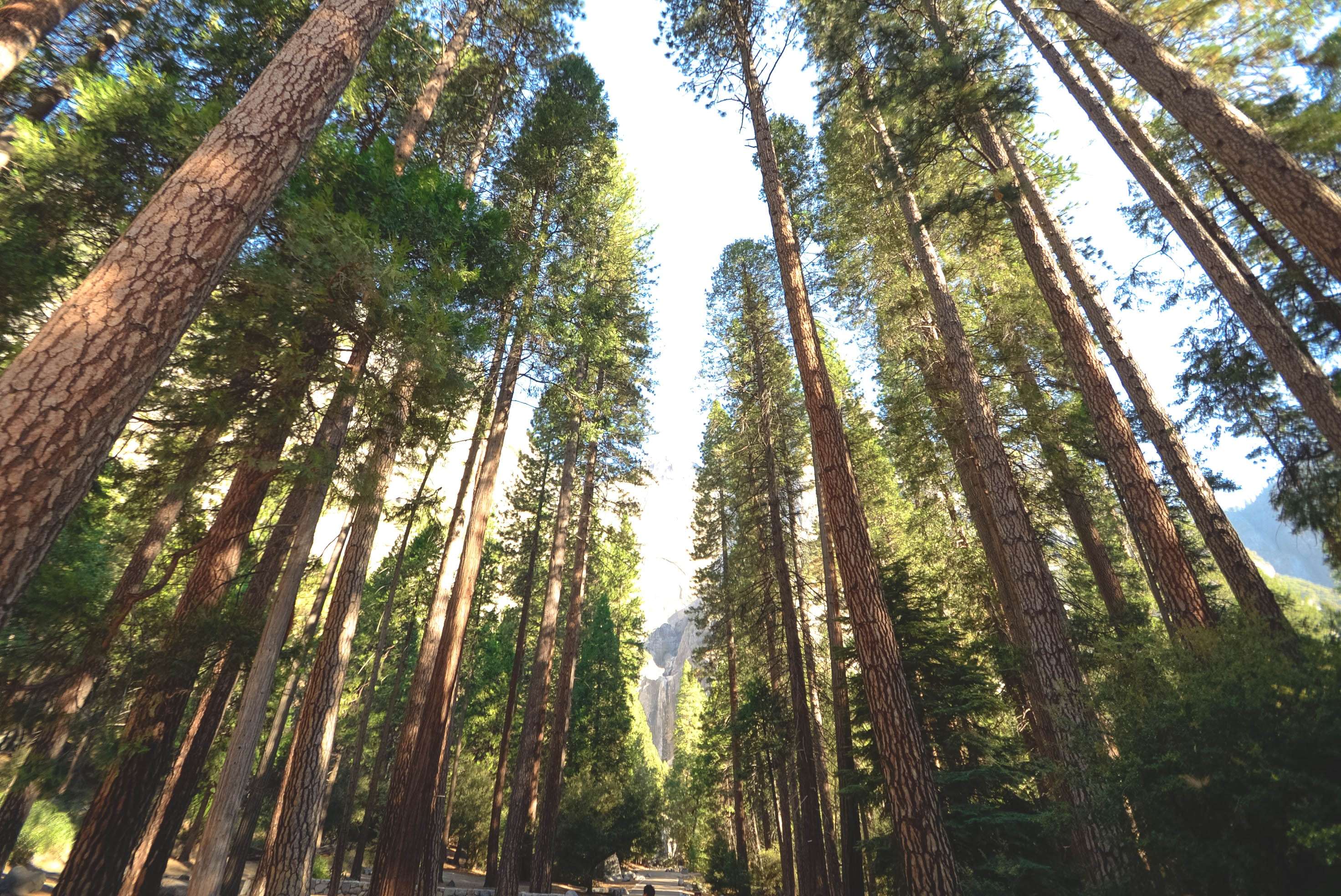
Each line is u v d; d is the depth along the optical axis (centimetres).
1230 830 404
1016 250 1430
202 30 844
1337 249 475
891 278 1450
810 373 855
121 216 590
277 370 589
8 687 489
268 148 393
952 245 1373
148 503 625
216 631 641
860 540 723
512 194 1421
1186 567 716
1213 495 750
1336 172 758
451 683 1073
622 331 1731
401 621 2598
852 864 1169
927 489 1717
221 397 573
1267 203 525
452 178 873
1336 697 382
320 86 436
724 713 2830
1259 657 451
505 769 2238
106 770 620
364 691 2094
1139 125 999
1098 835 588
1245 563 691
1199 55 852
